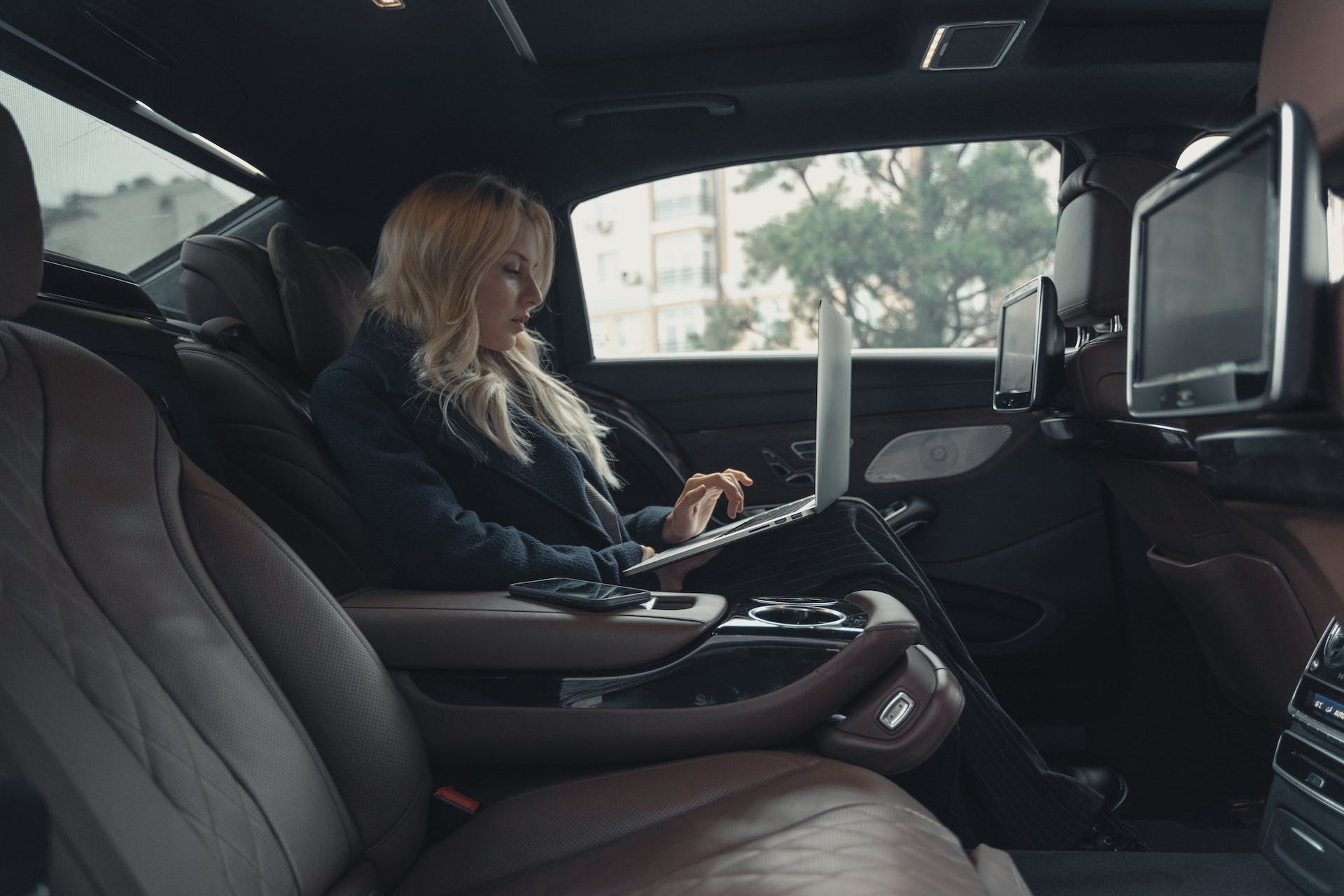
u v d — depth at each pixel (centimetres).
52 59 155
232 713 75
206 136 188
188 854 66
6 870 39
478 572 127
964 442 226
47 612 65
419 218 151
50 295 109
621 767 106
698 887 76
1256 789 182
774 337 1084
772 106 214
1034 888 124
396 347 148
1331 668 105
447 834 100
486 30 188
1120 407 161
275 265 157
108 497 75
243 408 139
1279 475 82
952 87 210
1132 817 174
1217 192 65
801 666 103
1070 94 213
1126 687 209
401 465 133
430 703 108
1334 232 87
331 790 84
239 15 169
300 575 90
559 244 234
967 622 225
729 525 161
